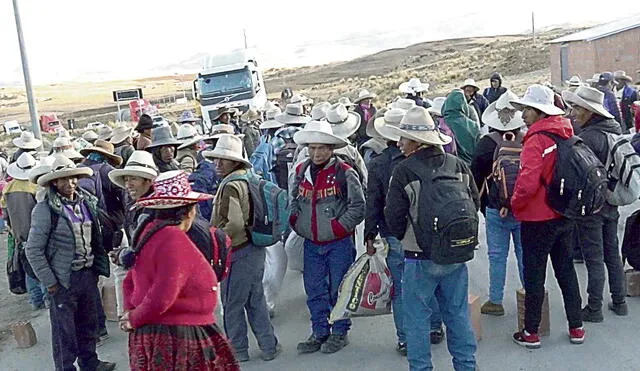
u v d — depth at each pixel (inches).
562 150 204.4
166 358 154.8
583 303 259.1
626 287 267.1
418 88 494.0
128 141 368.5
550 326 243.4
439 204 183.5
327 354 238.7
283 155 334.0
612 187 233.3
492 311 258.5
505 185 231.6
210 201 261.9
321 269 238.4
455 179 188.4
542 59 2038.6
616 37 1360.7
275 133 407.2
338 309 224.7
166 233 155.1
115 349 262.2
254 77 1096.2
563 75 1441.9
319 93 2352.4
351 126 270.7
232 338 232.7
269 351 237.3
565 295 224.4
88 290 227.3
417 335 197.3
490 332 243.0
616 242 245.9
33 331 282.8
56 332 223.6
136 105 1492.4
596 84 519.2
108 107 2957.7
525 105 207.8
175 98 2915.8
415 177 187.2
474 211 186.7
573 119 256.7
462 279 196.5
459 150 272.7
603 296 266.4
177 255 153.5
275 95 2598.4
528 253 217.9
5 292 374.6
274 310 285.1
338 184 229.1
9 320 322.0
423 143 187.3
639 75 1350.9
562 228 212.4
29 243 215.6
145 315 152.6
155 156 273.7
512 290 283.4
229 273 226.4
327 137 224.1
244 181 221.5
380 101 1705.2
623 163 230.5
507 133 236.2
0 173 532.1
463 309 198.5
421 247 187.9
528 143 208.1
